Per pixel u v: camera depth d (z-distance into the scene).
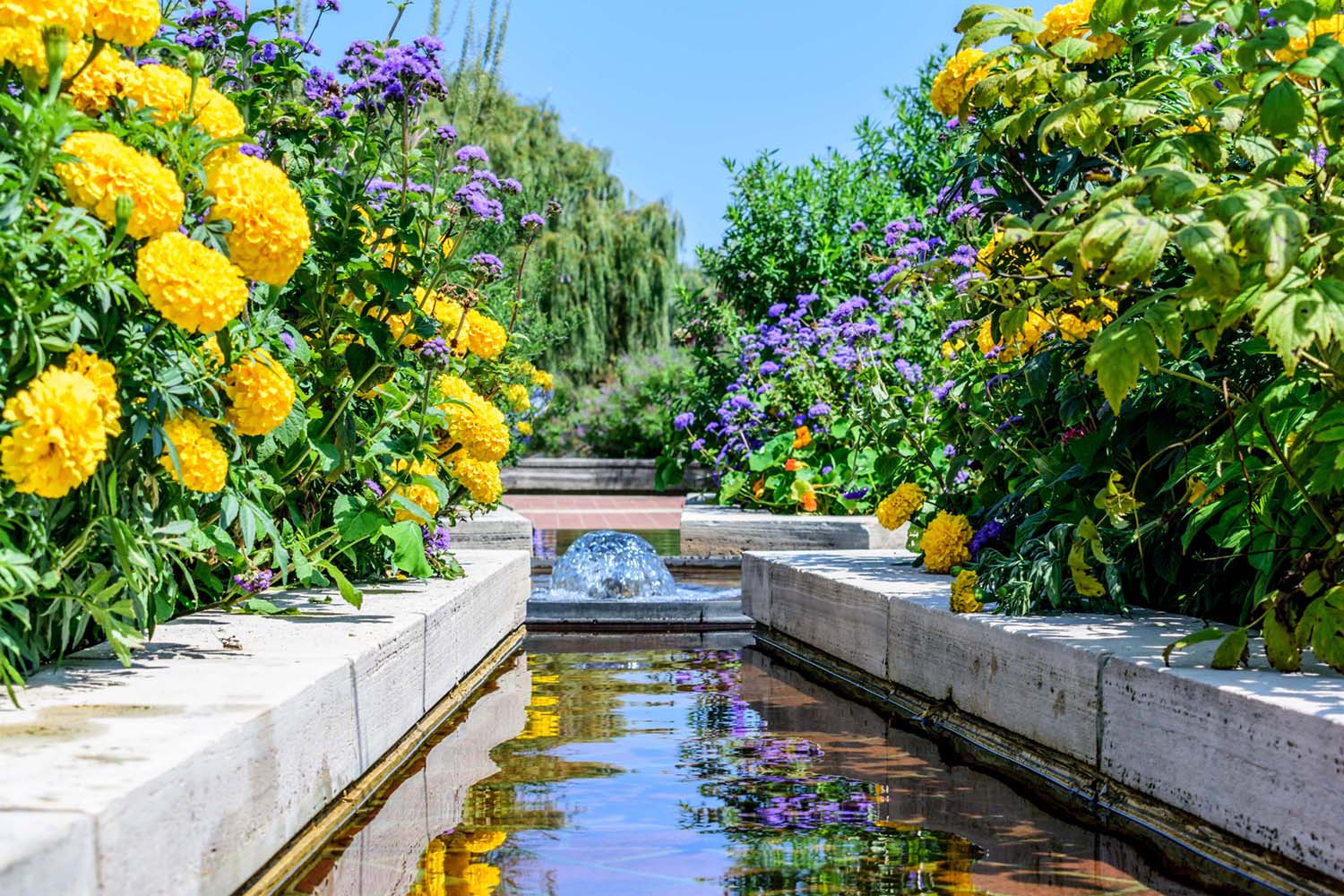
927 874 2.41
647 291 21.97
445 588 4.38
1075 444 3.99
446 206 4.47
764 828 2.72
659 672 4.93
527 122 21.11
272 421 2.97
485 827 2.73
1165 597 4.02
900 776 3.22
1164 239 2.53
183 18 3.89
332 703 2.75
